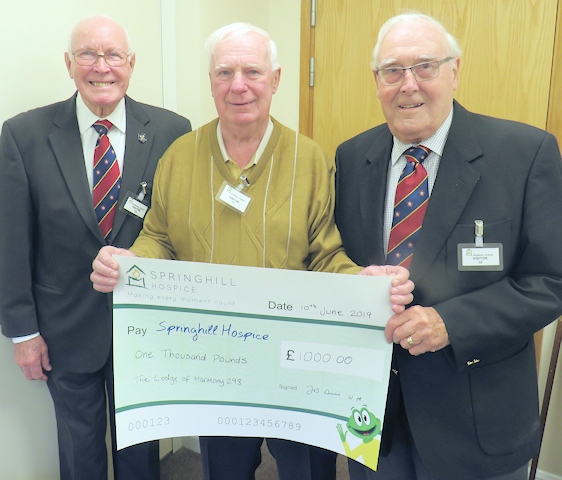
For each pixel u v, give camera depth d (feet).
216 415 4.20
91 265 5.22
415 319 3.67
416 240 4.08
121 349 4.09
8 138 5.03
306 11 7.86
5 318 5.23
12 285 5.15
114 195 5.22
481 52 6.73
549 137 3.90
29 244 5.18
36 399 6.22
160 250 4.74
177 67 7.00
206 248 4.52
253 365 4.07
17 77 5.46
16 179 5.01
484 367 4.00
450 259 3.91
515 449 4.06
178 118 5.82
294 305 3.88
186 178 4.67
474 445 4.01
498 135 3.98
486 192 3.87
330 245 4.43
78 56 4.92
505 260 3.88
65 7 5.80
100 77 4.96
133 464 6.33
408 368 4.13
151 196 5.29
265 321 3.97
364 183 4.37
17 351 5.35
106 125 5.24
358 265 4.38
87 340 5.40
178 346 4.12
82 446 5.79
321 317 3.86
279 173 4.49
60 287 5.30
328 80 7.91
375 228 4.22
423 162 4.15
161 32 6.94
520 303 3.76
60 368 5.47
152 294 4.04
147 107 5.72
